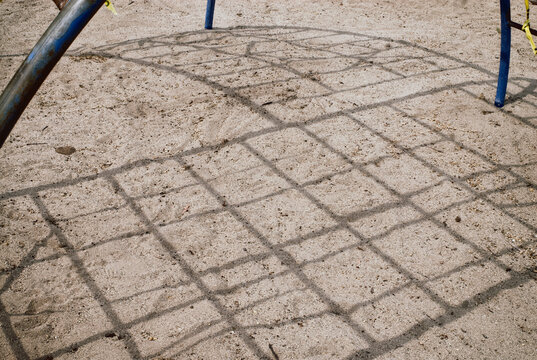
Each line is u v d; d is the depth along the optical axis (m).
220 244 3.20
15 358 2.50
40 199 3.51
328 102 4.67
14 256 3.07
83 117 4.42
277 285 2.92
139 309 2.77
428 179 3.77
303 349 2.56
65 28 1.45
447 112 4.58
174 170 3.83
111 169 3.82
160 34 6.00
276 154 4.00
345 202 3.55
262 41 5.87
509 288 2.93
